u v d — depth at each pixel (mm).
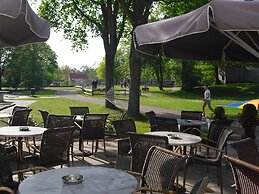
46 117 7773
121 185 2822
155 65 44062
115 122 6090
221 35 6691
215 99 30875
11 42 6656
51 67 67188
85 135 7238
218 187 5383
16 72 51969
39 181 2914
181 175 5996
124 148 5945
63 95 36344
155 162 3578
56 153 4832
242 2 3539
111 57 17453
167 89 47531
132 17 14086
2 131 5766
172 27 4285
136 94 14445
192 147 5391
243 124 6539
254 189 2736
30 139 8273
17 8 3748
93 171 3266
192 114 8641
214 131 6266
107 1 16547
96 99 29484
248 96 33344
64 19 19484
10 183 3645
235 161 2920
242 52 7938
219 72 42469
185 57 7352
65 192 2629
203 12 3709
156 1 15281
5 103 23469
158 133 5793
